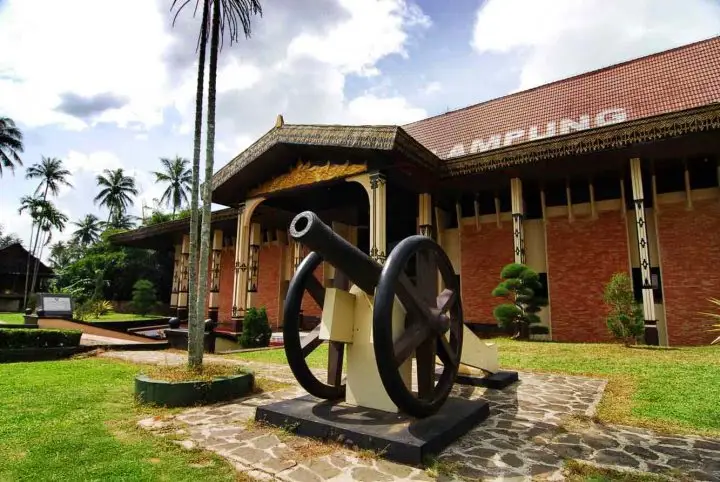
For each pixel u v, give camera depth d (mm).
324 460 3787
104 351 11609
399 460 3756
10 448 4105
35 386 6957
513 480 3402
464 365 6844
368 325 5016
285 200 19078
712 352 9047
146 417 5191
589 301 14164
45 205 41344
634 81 16078
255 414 4926
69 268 38031
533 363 8781
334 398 5270
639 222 11930
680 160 12617
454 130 19062
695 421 4887
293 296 5031
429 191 15492
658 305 13188
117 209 47281
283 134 15031
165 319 24500
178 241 27641
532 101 18281
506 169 13297
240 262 17594
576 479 3418
